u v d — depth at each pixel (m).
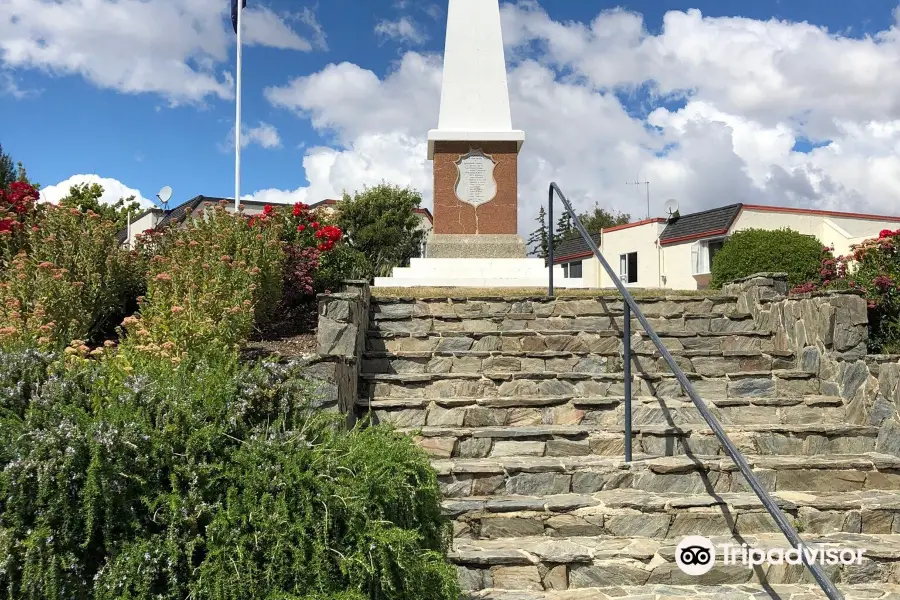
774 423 5.07
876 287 6.78
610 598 3.50
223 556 2.45
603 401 5.01
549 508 3.98
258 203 26.44
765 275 6.48
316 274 8.44
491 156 9.63
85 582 2.39
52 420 2.56
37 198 7.89
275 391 2.93
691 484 4.30
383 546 2.59
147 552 2.39
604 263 5.12
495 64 9.88
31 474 2.37
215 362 3.22
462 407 4.95
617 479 4.30
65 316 5.59
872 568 3.71
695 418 5.00
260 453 2.64
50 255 6.19
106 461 2.42
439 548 3.17
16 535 2.38
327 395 3.96
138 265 7.19
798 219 22.88
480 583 3.63
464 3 9.92
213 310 5.48
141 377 2.79
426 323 6.39
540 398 5.00
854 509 4.04
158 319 5.15
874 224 23.69
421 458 3.18
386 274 17.27
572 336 6.03
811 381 5.51
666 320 6.46
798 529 4.02
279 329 7.20
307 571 2.48
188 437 2.62
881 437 4.75
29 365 2.91
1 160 19.34
